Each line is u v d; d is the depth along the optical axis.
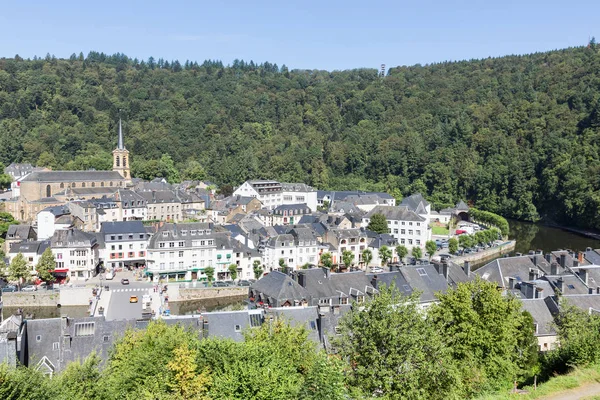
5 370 49.22
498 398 49.44
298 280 109.25
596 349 60.53
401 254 171.50
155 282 145.00
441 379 47.94
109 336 80.25
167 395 49.78
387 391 46.25
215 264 154.00
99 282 144.38
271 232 171.38
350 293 109.06
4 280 141.75
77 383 53.91
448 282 114.62
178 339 59.84
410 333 48.09
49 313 127.56
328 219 195.75
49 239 155.75
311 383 44.69
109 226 159.88
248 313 85.62
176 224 153.50
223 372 52.97
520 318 65.31
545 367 64.88
